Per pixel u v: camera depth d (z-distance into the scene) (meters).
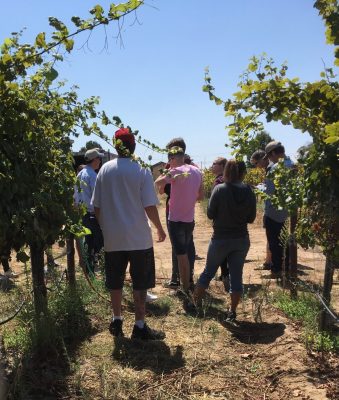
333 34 3.23
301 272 7.67
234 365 4.27
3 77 3.09
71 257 5.97
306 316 5.18
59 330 4.66
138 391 3.79
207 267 5.55
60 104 3.84
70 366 4.07
